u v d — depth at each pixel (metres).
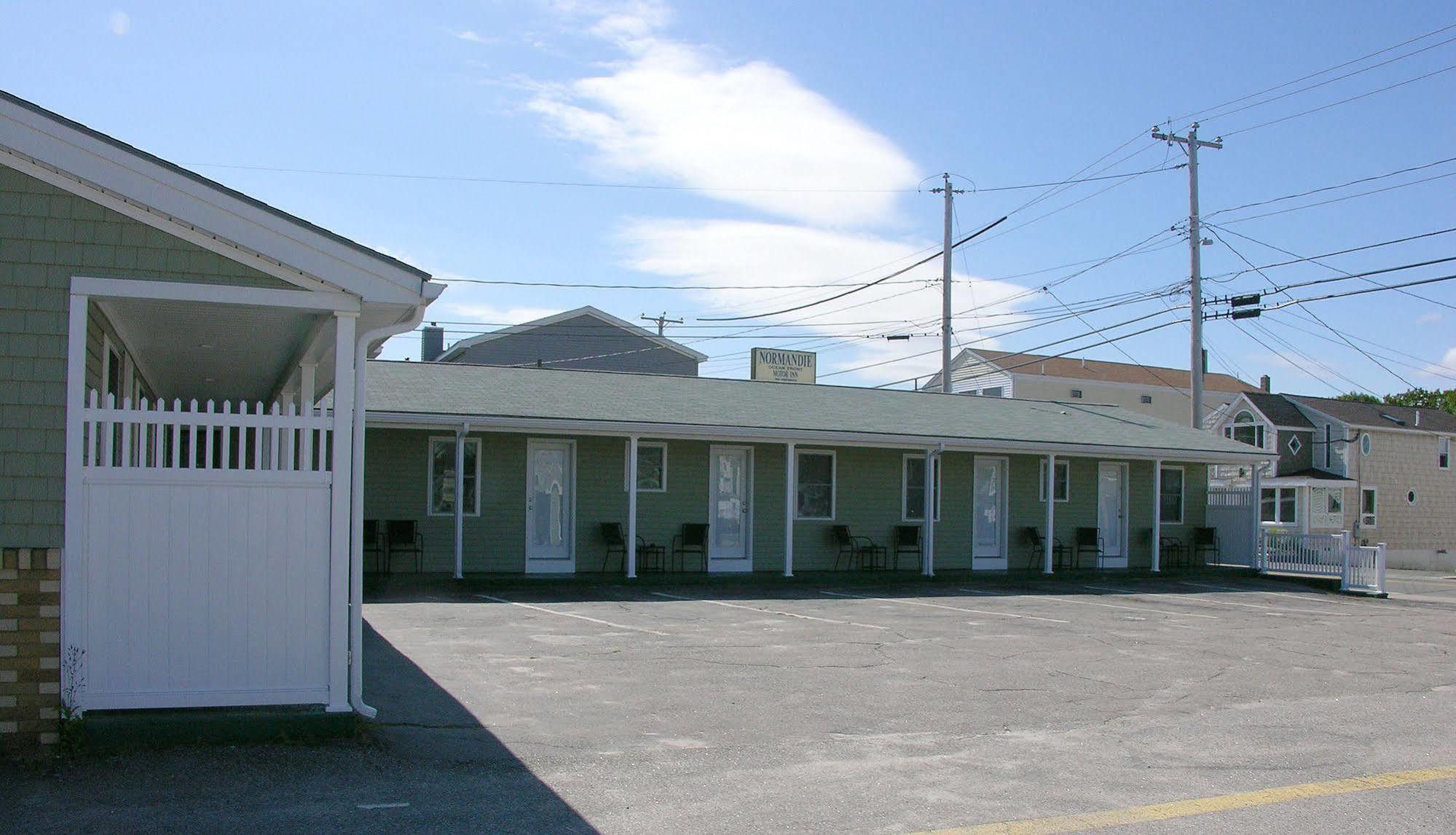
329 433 8.35
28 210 6.90
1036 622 15.00
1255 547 24.88
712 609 15.49
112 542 6.96
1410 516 42.69
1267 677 11.09
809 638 12.70
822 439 20.36
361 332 8.12
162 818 5.70
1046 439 22.77
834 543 21.86
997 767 7.15
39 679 6.79
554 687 9.36
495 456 19.12
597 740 7.59
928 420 22.91
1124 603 18.42
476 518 18.95
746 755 7.32
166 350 10.39
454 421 17.78
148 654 6.99
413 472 18.61
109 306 8.02
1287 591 22.30
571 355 42.62
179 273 7.14
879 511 22.33
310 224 7.38
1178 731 8.40
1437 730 8.69
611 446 19.94
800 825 5.87
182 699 7.04
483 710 8.41
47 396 6.87
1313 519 40.75
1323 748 7.93
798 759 7.23
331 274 7.42
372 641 11.63
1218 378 56.72
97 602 6.92
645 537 20.19
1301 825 6.08
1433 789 6.87
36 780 6.25
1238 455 24.84
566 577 18.47
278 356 10.77
